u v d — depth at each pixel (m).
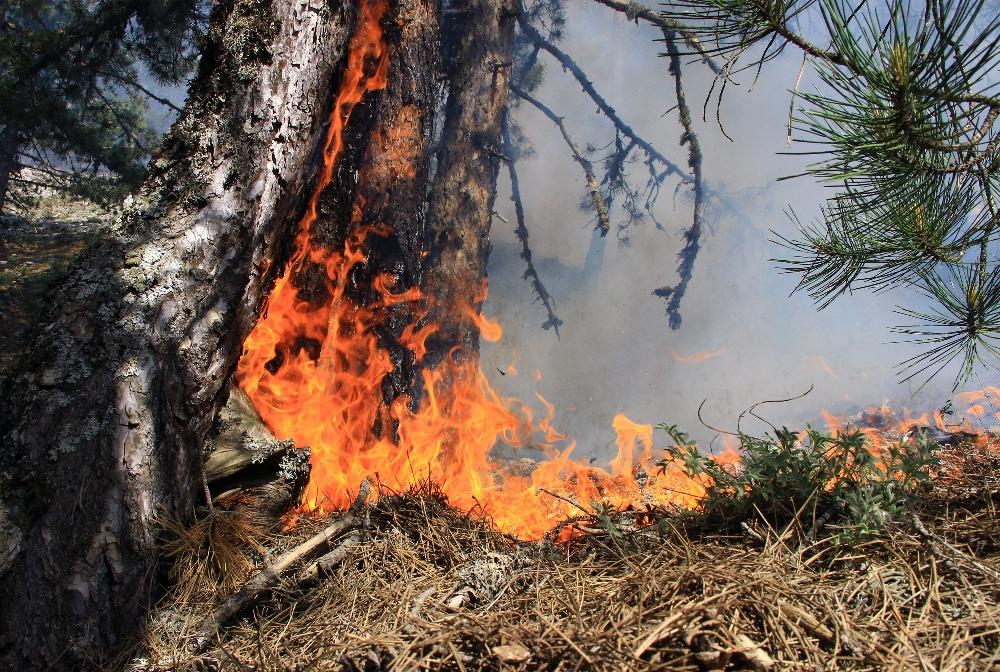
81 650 2.57
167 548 2.89
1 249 12.34
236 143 3.56
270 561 2.86
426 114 6.50
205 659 2.38
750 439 2.89
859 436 2.73
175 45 9.41
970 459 3.25
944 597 2.10
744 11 2.44
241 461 3.62
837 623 1.93
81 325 3.09
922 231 2.79
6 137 11.12
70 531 2.72
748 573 2.20
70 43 8.84
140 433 2.97
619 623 2.04
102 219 14.38
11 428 2.89
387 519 3.01
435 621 2.22
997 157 2.53
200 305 3.30
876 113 2.38
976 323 2.94
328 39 3.97
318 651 2.23
